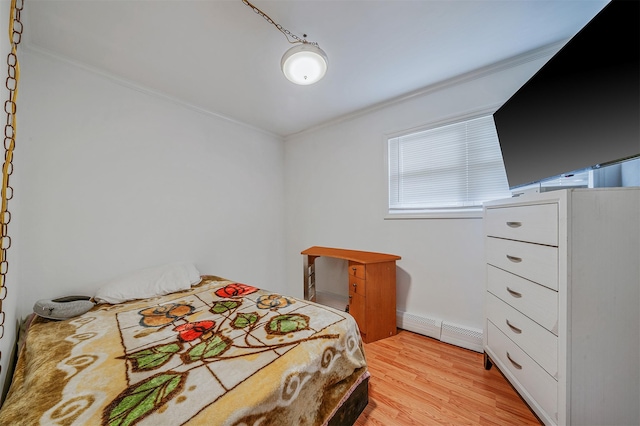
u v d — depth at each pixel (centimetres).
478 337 188
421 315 224
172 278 194
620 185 123
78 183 174
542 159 134
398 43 157
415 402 136
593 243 92
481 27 144
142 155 207
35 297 156
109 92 188
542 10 132
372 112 254
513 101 148
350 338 126
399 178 242
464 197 206
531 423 121
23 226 151
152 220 214
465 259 201
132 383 82
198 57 169
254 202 305
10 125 84
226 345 107
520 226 124
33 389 79
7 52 84
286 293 344
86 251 177
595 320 92
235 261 283
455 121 204
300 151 325
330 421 102
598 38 98
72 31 143
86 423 65
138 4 125
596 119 103
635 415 92
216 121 264
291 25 140
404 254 234
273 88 212
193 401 73
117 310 152
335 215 289
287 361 95
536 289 111
